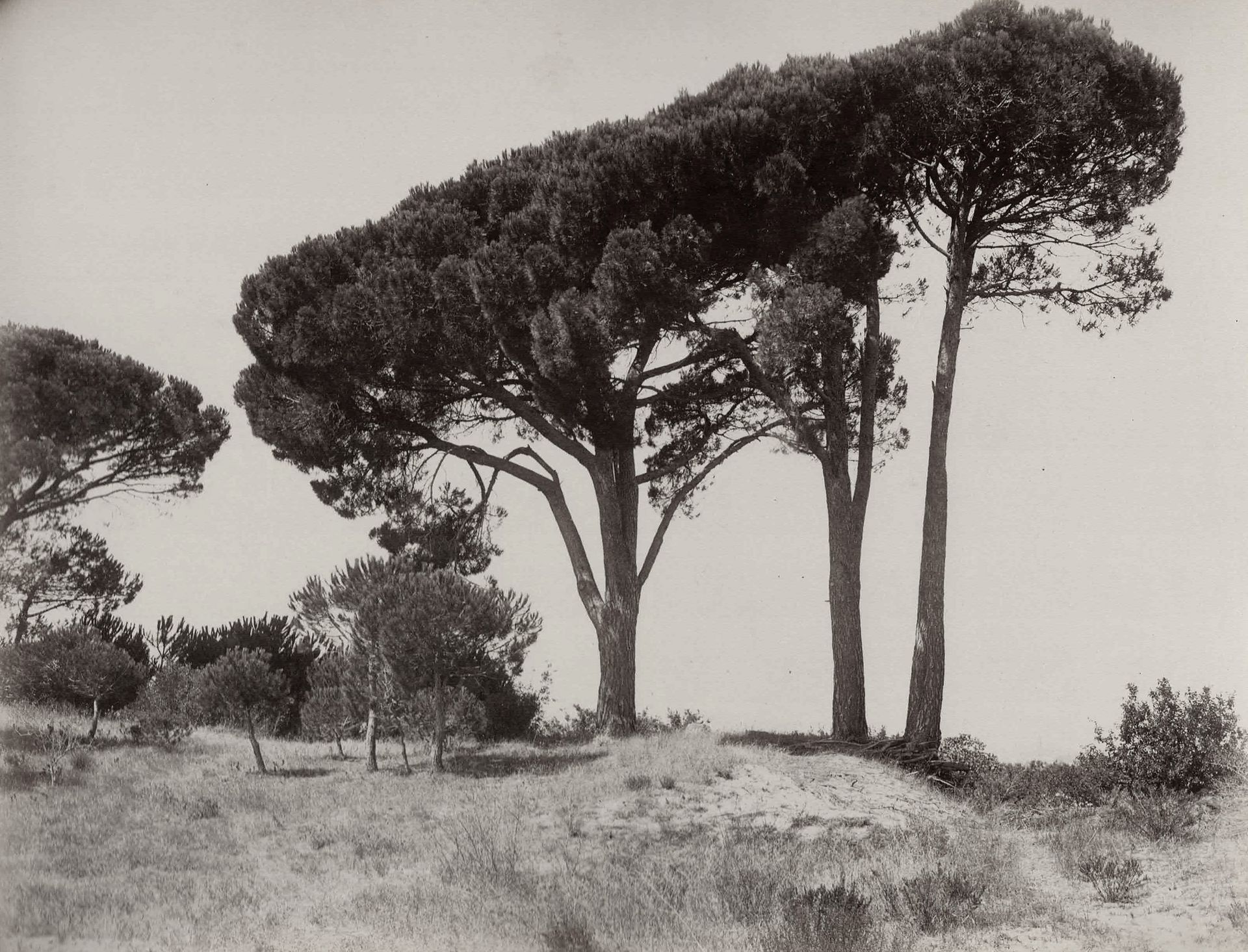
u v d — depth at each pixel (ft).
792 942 32.63
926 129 60.85
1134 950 30.32
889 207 64.44
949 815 49.39
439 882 39.27
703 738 62.23
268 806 50.01
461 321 64.23
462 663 58.23
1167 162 62.28
